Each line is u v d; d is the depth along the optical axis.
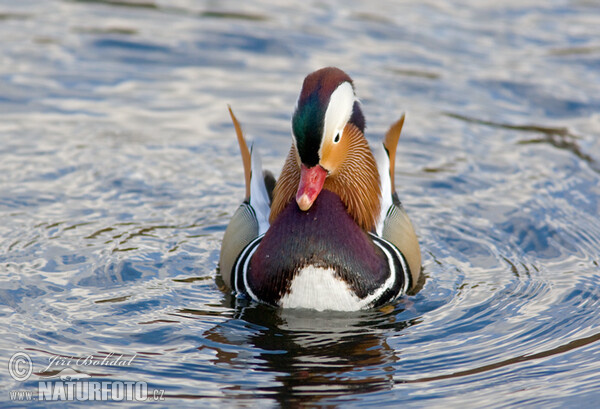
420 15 21.20
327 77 10.29
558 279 11.74
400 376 9.37
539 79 18.02
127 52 18.81
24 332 10.03
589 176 14.80
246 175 12.72
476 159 15.36
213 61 18.62
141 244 12.42
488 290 11.43
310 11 21.28
